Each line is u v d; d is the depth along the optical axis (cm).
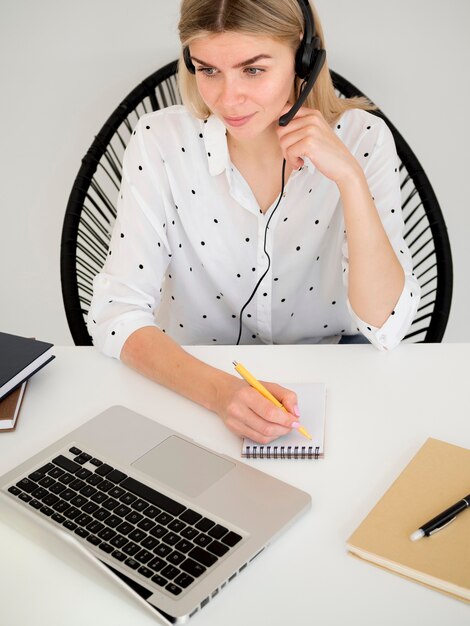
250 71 116
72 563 89
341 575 86
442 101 200
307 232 146
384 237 127
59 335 231
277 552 89
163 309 166
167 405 116
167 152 144
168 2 193
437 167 207
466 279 218
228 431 110
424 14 191
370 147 143
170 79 195
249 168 141
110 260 144
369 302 127
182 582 84
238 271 151
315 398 113
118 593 85
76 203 167
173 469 101
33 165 212
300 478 100
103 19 196
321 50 121
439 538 88
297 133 124
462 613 81
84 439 107
